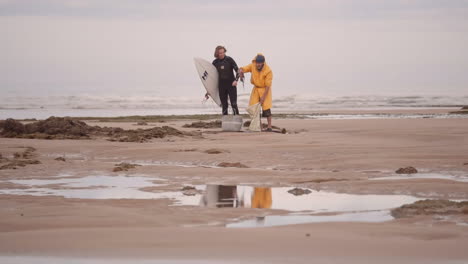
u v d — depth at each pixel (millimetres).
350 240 6211
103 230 6629
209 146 17062
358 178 11461
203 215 8023
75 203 8938
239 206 8805
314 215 8062
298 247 5891
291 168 13211
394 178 11352
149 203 9039
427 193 9789
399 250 5824
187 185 10852
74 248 5812
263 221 7633
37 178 11695
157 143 18344
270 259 5473
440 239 6371
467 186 10266
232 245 5934
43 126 21078
